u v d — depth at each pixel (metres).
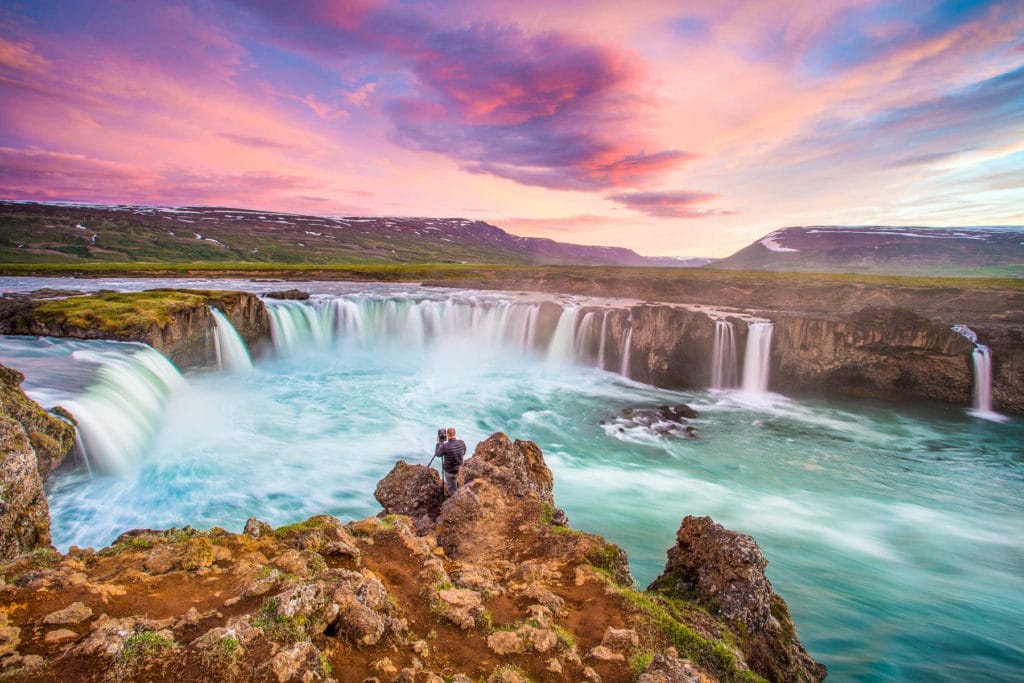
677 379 41.84
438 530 11.36
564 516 12.96
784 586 15.73
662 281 67.31
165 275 81.75
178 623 5.76
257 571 7.10
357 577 7.43
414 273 89.69
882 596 15.30
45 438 15.71
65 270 81.94
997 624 14.09
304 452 23.78
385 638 6.64
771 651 9.51
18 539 10.60
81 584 6.34
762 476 24.73
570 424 31.11
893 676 12.04
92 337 30.17
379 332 50.38
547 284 74.62
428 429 28.31
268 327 43.22
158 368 28.67
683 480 23.86
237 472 21.03
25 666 4.87
